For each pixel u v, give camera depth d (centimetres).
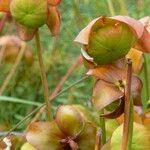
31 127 21
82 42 19
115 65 20
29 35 24
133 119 20
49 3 23
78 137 21
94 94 20
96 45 20
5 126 48
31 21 23
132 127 19
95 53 20
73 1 45
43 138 21
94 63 20
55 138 21
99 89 20
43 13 23
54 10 23
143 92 27
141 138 20
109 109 20
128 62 19
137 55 23
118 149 20
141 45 21
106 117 20
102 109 21
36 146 21
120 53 20
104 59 20
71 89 53
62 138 21
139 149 20
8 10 24
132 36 20
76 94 53
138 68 23
